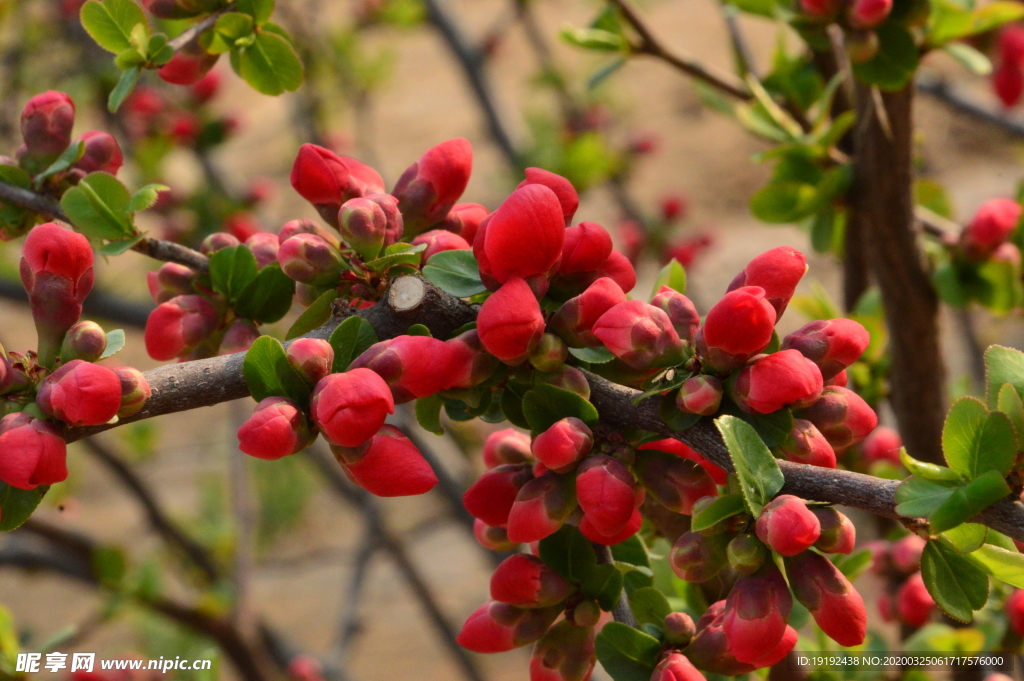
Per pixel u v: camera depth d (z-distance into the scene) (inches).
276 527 120.2
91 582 65.8
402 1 85.6
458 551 132.7
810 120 42.5
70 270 28.9
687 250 82.0
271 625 80.3
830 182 34.5
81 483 142.6
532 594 29.5
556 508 29.0
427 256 29.8
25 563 66.4
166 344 30.6
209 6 31.5
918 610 35.1
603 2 44.9
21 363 28.6
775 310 29.0
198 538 81.5
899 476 38.2
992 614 35.1
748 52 44.4
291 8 83.1
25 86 83.0
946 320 80.4
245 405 75.9
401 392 28.6
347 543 136.3
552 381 29.0
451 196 30.3
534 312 28.5
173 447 145.6
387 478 28.4
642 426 29.0
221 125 72.0
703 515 28.3
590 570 29.6
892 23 32.9
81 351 28.8
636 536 31.0
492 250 28.7
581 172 79.7
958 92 58.1
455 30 84.7
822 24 33.2
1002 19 33.8
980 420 27.9
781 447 28.7
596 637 29.4
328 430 28.0
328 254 29.4
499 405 29.9
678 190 161.3
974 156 153.4
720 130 173.3
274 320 30.9
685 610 31.7
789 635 28.8
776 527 27.9
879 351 38.6
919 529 28.2
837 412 28.8
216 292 30.8
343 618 76.7
